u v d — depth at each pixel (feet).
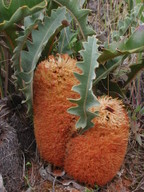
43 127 1.75
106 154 1.66
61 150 1.79
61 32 2.06
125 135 1.68
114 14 2.65
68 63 1.71
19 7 1.65
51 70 1.69
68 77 1.68
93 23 2.64
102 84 2.05
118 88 2.03
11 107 1.97
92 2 2.85
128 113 2.12
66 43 2.07
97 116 1.59
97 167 1.70
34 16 1.73
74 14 1.96
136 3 2.39
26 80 1.73
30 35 1.91
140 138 2.07
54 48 2.14
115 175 1.91
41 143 1.80
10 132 1.83
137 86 2.29
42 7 1.55
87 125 1.62
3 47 1.95
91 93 1.53
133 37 1.75
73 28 2.39
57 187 1.81
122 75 2.18
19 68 1.76
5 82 2.09
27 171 1.89
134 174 1.99
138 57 2.21
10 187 1.78
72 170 1.76
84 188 1.78
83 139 1.67
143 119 2.26
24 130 1.98
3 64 2.14
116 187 1.89
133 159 2.06
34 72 1.86
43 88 1.72
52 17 1.75
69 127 1.73
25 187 1.83
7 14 1.68
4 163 1.77
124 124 1.67
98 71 1.92
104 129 1.64
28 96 1.73
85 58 1.56
